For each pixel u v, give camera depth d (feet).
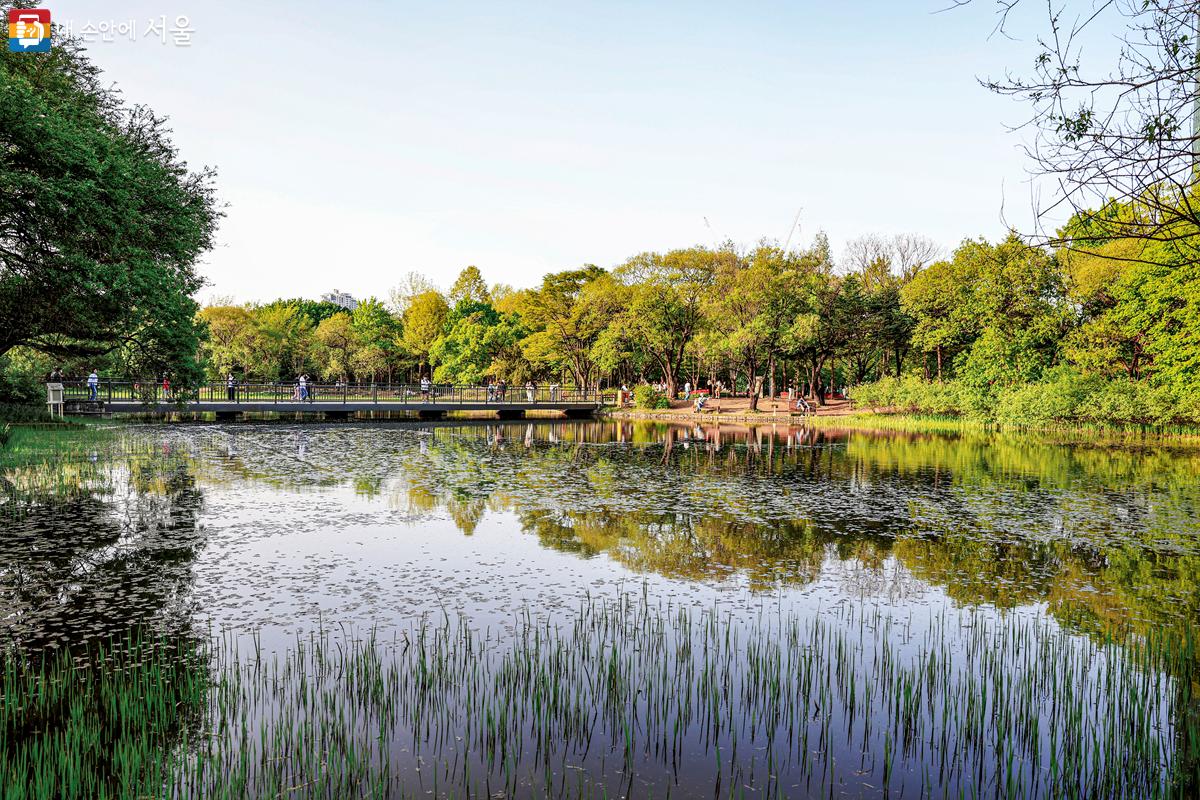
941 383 146.20
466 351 222.48
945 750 16.99
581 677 20.83
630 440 101.71
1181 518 44.01
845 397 193.98
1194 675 21.21
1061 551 36.01
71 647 22.15
